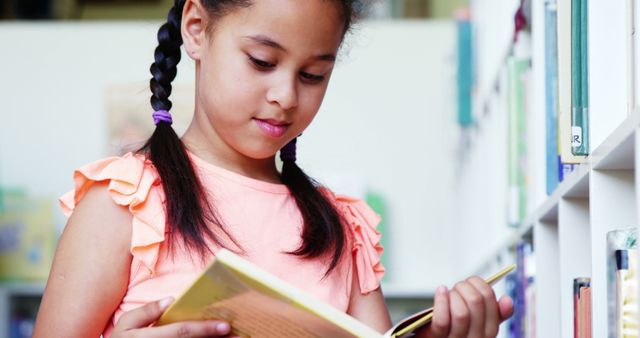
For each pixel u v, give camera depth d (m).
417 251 4.03
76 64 4.05
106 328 1.40
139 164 1.42
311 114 1.44
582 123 1.49
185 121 3.90
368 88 4.08
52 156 4.01
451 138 3.86
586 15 1.50
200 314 1.20
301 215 1.50
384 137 4.06
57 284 1.36
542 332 1.96
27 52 4.05
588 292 1.58
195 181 1.43
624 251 1.30
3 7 4.62
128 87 4.03
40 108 4.03
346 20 1.48
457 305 1.28
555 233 1.97
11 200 3.84
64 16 4.71
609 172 1.46
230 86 1.40
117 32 4.06
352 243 1.55
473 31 3.42
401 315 3.95
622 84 1.49
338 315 1.12
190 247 1.38
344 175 3.96
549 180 1.91
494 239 2.89
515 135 2.35
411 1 4.69
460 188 3.81
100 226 1.37
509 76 2.37
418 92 4.08
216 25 1.42
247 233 1.44
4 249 3.81
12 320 3.73
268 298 1.12
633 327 1.27
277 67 1.39
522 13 2.27
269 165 1.56
